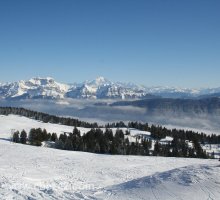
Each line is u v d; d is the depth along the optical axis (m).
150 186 28.11
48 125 198.25
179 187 26.78
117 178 44.62
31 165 52.72
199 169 31.06
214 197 24.25
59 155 73.62
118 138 141.38
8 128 176.75
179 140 162.62
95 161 64.25
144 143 138.25
